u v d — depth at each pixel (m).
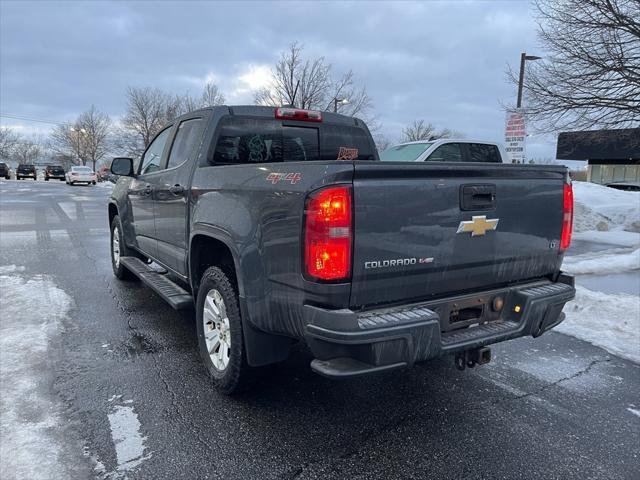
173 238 4.41
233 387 3.36
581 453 2.94
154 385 3.64
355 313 2.50
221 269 3.51
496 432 3.14
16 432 2.92
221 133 4.10
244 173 3.15
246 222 3.03
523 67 16.39
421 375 4.00
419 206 2.73
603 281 7.51
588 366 4.26
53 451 2.76
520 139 14.31
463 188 2.90
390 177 2.63
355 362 2.58
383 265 2.63
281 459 2.79
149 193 5.03
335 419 3.25
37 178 53.03
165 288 4.59
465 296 3.04
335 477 2.65
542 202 3.33
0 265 7.62
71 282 6.62
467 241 2.96
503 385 3.85
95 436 2.94
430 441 3.02
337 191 2.49
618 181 35.62
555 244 3.46
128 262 5.89
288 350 3.28
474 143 10.11
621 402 3.60
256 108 4.32
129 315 5.26
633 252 9.67
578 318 5.53
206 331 3.71
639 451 2.97
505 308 3.25
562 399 3.63
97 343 4.44
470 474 2.71
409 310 2.76
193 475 2.62
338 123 4.88
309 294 2.59
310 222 2.54
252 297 3.00
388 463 2.79
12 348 4.18
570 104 13.52
